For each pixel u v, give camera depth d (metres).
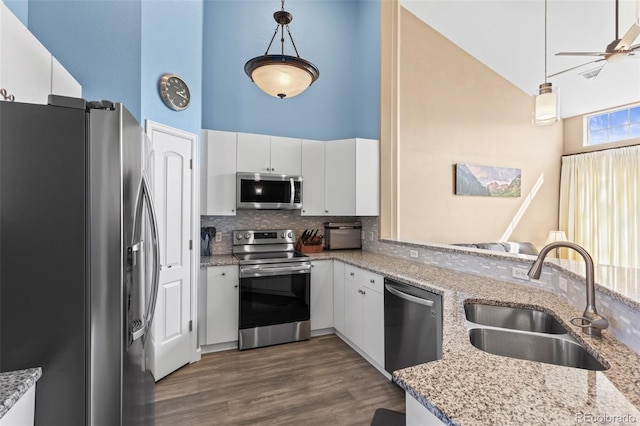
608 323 1.18
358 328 2.94
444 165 4.32
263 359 2.86
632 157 4.91
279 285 3.19
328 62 4.14
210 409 2.12
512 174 4.99
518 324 1.65
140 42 2.38
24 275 1.12
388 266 2.76
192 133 2.84
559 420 0.69
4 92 1.16
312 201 3.67
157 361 2.45
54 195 1.14
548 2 3.48
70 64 2.20
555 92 2.78
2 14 1.14
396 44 3.69
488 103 4.74
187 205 2.77
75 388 1.16
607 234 5.16
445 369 0.95
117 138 1.20
